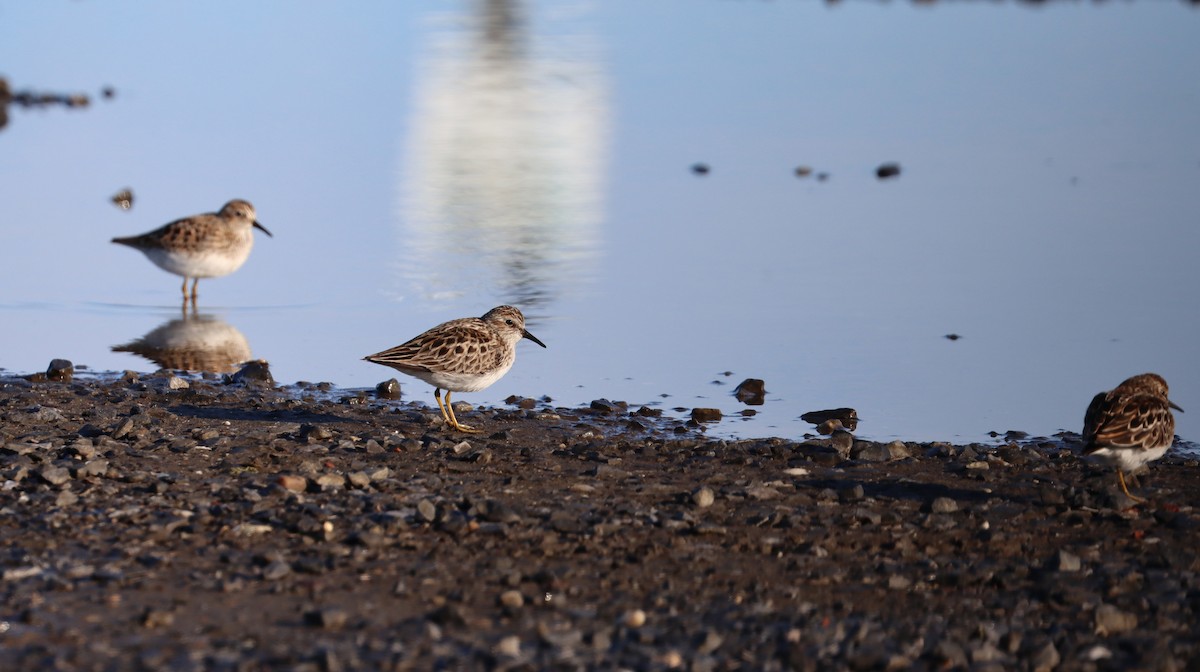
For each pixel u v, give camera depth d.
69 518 11.27
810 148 34.09
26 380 17.45
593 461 13.98
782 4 60.88
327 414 15.91
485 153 34.09
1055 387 17.72
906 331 20.28
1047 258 24.20
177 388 17.09
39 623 9.10
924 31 51.69
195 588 9.85
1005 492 13.16
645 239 26.14
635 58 47.69
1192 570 10.93
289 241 25.92
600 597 10.01
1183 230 25.84
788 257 24.67
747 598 10.11
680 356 19.17
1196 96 39.06
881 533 11.78
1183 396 17.27
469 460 13.73
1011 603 10.20
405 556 10.69
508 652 8.80
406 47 51.06
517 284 23.02
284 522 11.24
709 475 13.59
